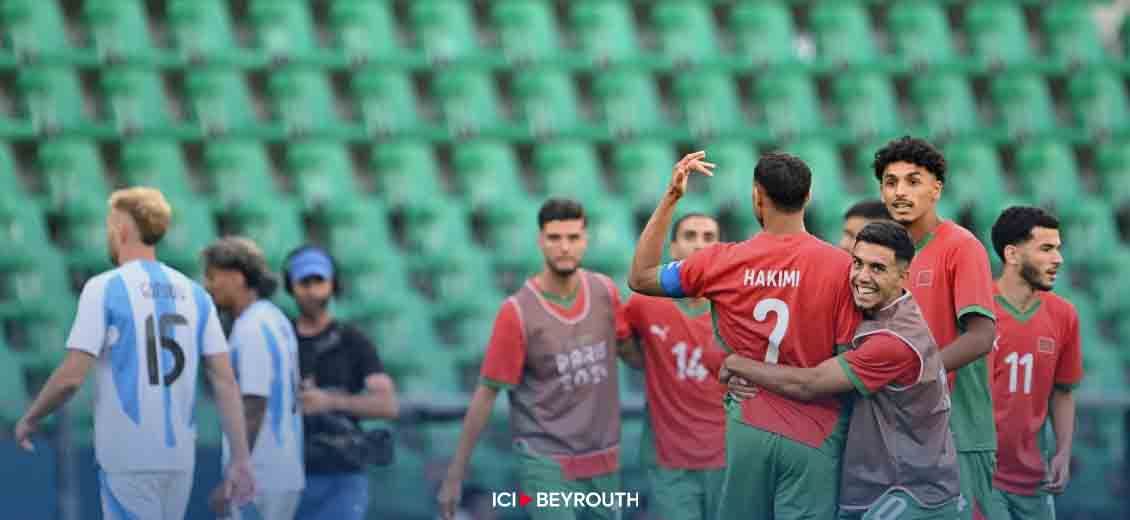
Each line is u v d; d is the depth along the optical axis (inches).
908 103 1974.7
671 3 1923.0
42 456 724.7
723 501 540.1
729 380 534.6
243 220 1610.5
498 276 1681.8
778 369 513.0
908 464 511.8
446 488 679.7
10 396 1412.4
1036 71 1952.5
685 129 1843.0
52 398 534.6
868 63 1913.1
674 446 669.3
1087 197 1927.9
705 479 664.4
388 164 1716.3
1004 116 1956.2
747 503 534.0
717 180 1784.0
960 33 2054.6
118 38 1669.5
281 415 642.8
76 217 1557.6
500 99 1863.9
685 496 666.8
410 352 1563.7
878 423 514.0
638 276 536.4
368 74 1743.4
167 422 554.3
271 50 1739.7
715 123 1836.9
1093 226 1813.5
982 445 553.9
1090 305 1748.3
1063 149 1878.7
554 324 658.2
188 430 563.8
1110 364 1695.4
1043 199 1845.5
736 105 1902.1
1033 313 626.2
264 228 1603.1
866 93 1879.9
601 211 1717.5
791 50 1915.6
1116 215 1899.6
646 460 691.4
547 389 661.3
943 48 1948.8
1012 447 627.5
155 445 550.6
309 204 1658.5
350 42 1771.7
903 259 496.7
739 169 1790.1
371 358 679.7
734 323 522.3
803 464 519.2
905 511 513.3
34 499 719.1
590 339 663.8
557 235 649.0
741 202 1777.8
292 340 653.9
